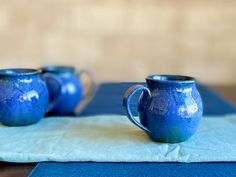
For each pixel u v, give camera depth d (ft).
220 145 1.23
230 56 3.46
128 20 3.44
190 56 3.48
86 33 3.49
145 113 1.20
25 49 3.55
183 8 3.39
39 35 3.51
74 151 1.16
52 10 3.46
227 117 1.70
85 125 1.49
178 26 3.43
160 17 3.42
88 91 2.52
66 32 3.50
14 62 3.57
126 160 1.11
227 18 3.38
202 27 3.42
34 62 3.56
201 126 1.48
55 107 1.76
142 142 1.25
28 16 3.48
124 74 3.54
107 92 2.43
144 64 3.51
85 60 3.54
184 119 1.18
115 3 3.42
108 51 3.51
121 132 1.38
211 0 3.36
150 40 3.47
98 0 3.42
